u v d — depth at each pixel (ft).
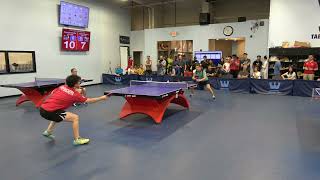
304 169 9.55
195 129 14.67
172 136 13.46
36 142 12.59
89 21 35.55
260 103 22.61
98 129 14.70
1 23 25.18
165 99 16.30
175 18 45.57
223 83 30.55
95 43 36.94
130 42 44.62
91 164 10.07
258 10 39.50
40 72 29.40
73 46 32.81
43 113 11.76
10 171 9.48
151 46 42.52
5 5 25.40
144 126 15.30
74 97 11.94
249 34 34.81
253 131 14.26
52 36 30.58
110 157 10.74
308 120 16.61
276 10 31.09
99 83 38.09
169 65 38.06
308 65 28.04
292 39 30.68
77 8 32.73
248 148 11.70
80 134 13.79
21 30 27.09
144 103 16.31
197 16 43.47
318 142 12.43
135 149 11.63
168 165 9.96
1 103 22.75
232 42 44.39
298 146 11.91
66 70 32.63
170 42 42.24
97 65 37.58
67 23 31.73
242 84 29.35
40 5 28.91
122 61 42.73
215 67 34.09
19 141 12.75
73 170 9.55
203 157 10.72
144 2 42.78
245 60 32.81
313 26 29.55
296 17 30.22
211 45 39.27
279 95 27.17
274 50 30.66
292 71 29.58
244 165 9.93
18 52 26.91
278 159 10.47
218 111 19.31
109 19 39.32
